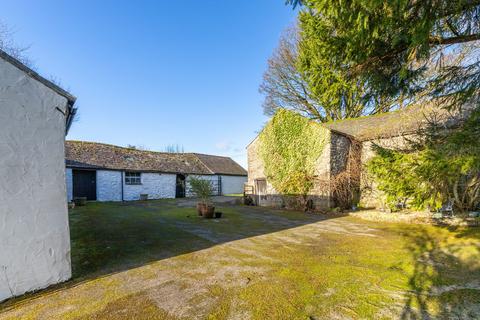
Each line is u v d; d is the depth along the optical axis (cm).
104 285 323
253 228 712
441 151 385
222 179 2450
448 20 367
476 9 344
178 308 265
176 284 327
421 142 568
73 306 269
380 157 506
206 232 656
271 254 457
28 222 296
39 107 309
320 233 638
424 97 461
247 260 424
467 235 546
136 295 295
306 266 393
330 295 292
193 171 2164
